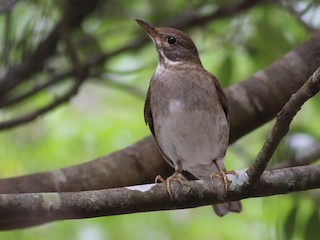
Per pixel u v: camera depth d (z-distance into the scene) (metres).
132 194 7.97
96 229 13.64
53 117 14.52
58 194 7.70
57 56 13.72
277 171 8.38
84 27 13.94
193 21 13.30
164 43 10.89
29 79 13.42
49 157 14.01
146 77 14.95
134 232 13.84
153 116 10.30
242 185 8.30
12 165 13.80
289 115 7.67
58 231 13.48
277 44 12.91
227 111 10.20
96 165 9.93
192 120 10.03
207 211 14.38
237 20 13.23
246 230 13.96
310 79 7.54
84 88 15.23
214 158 10.25
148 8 14.06
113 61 14.77
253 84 10.41
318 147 11.31
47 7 12.91
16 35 13.19
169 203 8.14
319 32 10.73
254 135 14.12
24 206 7.52
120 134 14.48
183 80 10.12
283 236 11.05
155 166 10.16
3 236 12.96
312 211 10.95
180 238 14.07
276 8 13.32
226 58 13.02
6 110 13.83
